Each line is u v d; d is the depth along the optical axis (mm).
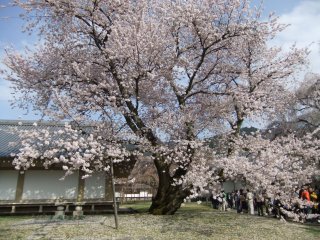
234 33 11367
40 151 9094
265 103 12594
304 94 21562
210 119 12727
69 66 11977
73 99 11227
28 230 9383
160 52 11414
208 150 11406
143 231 9352
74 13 11664
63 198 14812
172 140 11555
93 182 15211
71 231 9219
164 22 11773
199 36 11391
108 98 10773
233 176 9727
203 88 13188
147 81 12305
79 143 8953
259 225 11023
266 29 11688
